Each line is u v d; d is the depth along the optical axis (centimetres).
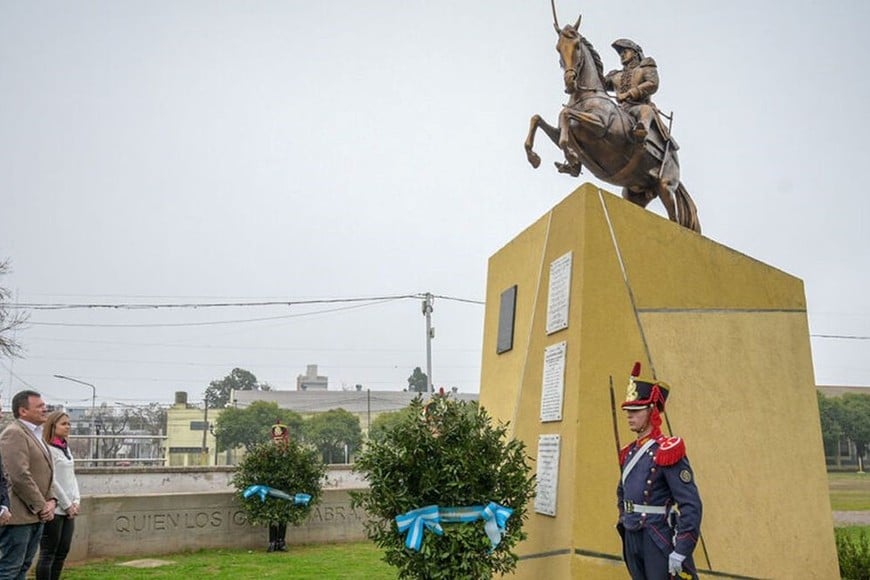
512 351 718
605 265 612
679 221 771
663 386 495
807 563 652
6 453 595
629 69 794
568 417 577
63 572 828
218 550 1023
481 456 530
